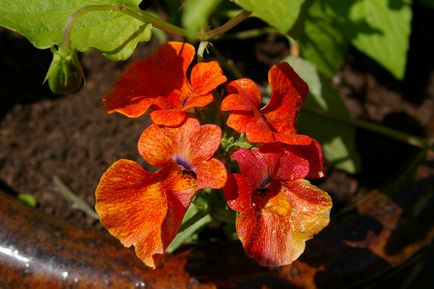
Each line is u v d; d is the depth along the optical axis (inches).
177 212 7.7
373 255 9.5
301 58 11.0
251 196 7.8
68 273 9.2
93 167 11.4
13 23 8.4
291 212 7.9
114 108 8.1
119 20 8.7
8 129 11.6
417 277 12.1
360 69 12.4
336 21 10.9
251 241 7.7
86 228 9.6
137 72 8.2
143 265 9.2
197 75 8.0
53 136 11.6
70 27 7.9
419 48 12.7
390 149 11.7
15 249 9.3
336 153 10.9
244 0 8.3
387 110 12.1
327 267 9.3
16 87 12.0
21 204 9.8
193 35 8.7
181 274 9.1
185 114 7.8
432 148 10.7
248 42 12.4
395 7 10.7
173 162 7.9
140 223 7.7
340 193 11.2
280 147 7.9
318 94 10.8
